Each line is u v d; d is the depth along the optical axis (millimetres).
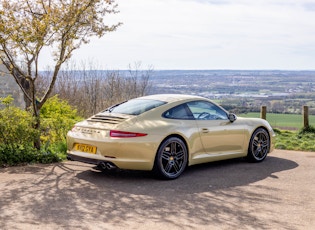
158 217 4441
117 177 6352
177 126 6430
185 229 4082
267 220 4406
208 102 7285
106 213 4539
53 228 4027
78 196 5207
